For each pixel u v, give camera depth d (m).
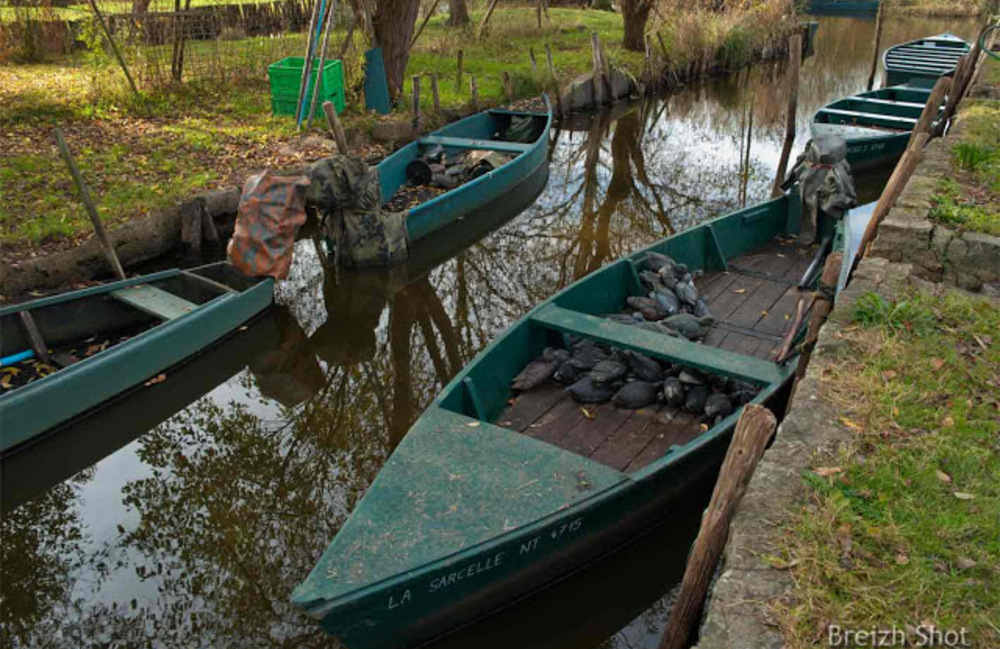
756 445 3.52
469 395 5.94
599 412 6.45
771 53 27.45
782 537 3.51
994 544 3.49
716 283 8.76
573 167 15.90
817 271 8.75
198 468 7.03
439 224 11.42
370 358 8.95
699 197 14.18
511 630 5.11
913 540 3.52
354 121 14.70
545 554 4.83
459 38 23.92
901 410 4.44
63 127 13.66
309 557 5.87
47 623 5.30
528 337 6.94
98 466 7.11
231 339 8.68
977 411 4.43
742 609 3.17
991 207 7.16
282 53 18.69
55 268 9.18
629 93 21.44
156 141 13.10
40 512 6.50
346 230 10.22
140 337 7.61
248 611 5.36
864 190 14.38
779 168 15.98
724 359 6.16
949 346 5.10
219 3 23.88
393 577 4.20
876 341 5.13
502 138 15.51
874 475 3.91
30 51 19.28
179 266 10.41
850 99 17.16
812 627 3.08
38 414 6.86
